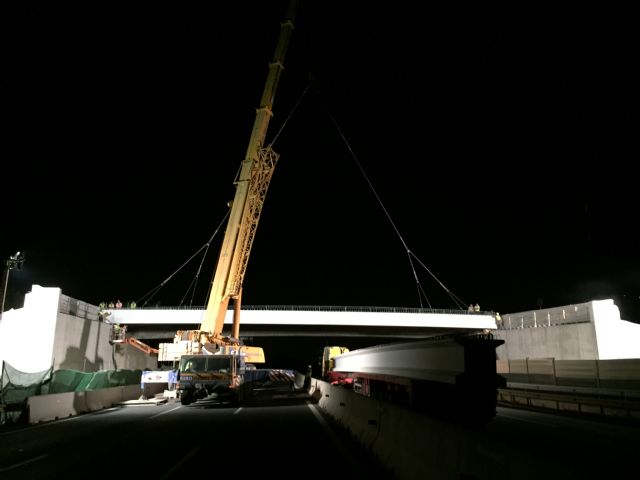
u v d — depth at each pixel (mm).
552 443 12812
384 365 20969
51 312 31578
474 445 5367
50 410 19047
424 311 51344
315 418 18266
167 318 48594
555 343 39156
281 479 8305
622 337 35094
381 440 9969
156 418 18828
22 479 8586
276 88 34562
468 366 12438
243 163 33531
